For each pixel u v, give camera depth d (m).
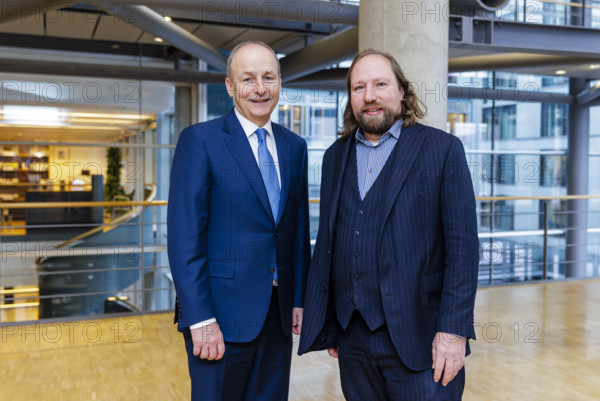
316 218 8.72
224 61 6.54
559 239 9.46
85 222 7.39
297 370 2.82
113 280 7.55
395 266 1.38
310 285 1.53
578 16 5.50
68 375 2.74
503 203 9.48
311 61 5.66
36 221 7.25
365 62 1.44
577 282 4.98
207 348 1.40
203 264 1.42
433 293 1.41
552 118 9.58
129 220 7.48
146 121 7.36
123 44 7.21
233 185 1.45
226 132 1.47
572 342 3.26
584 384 2.64
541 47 4.43
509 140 9.54
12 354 3.05
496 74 9.03
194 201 1.42
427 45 2.92
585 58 5.56
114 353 3.07
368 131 1.44
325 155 1.59
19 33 6.72
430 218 1.39
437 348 1.37
